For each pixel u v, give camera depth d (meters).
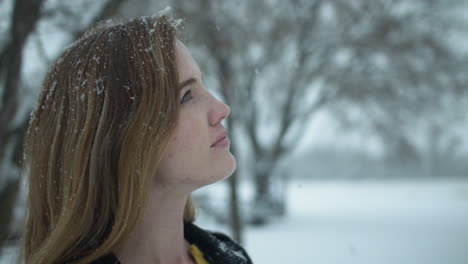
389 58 14.16
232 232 5.95
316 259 8.48
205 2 5.75
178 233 0.98
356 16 13.90
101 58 0.91
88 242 0.86
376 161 20.12
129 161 0.84
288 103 16.45
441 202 22.55
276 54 14.11
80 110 0.88
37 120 0.97
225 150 0.95
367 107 15.91
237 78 10.56
